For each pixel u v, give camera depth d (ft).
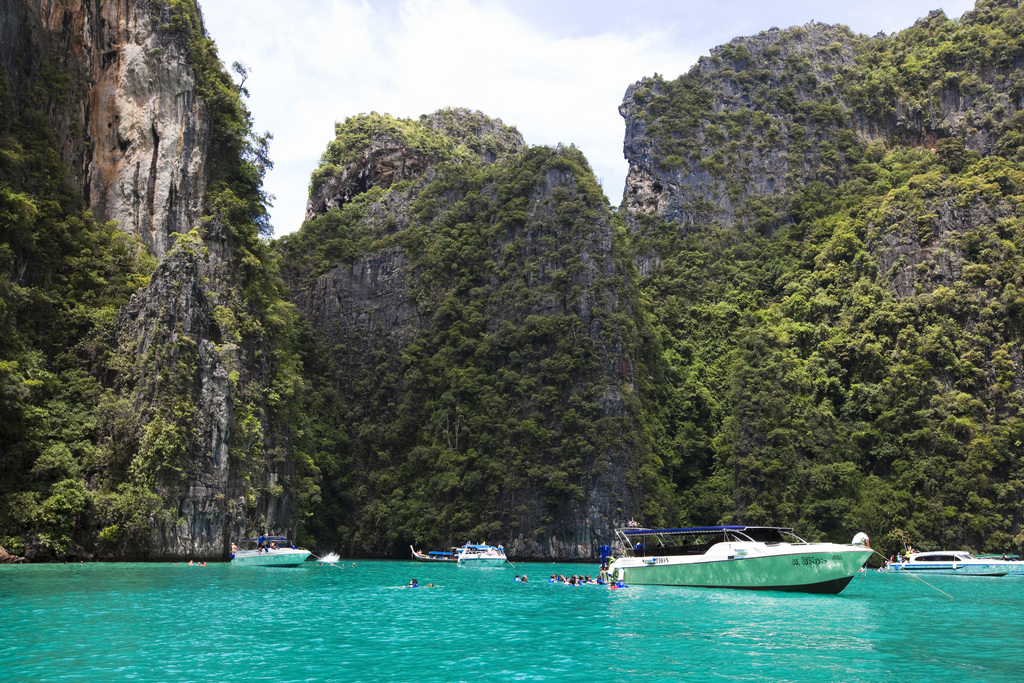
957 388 353.51
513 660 81.61
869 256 414.82
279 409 295.69
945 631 104.58
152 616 107.96
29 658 78.18
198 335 242.37
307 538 326.24
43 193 249.14
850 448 356.79
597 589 166.20
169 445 221.46
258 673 73.67
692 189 520.83
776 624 109.40
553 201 388.57
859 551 144.97
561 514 318.24
